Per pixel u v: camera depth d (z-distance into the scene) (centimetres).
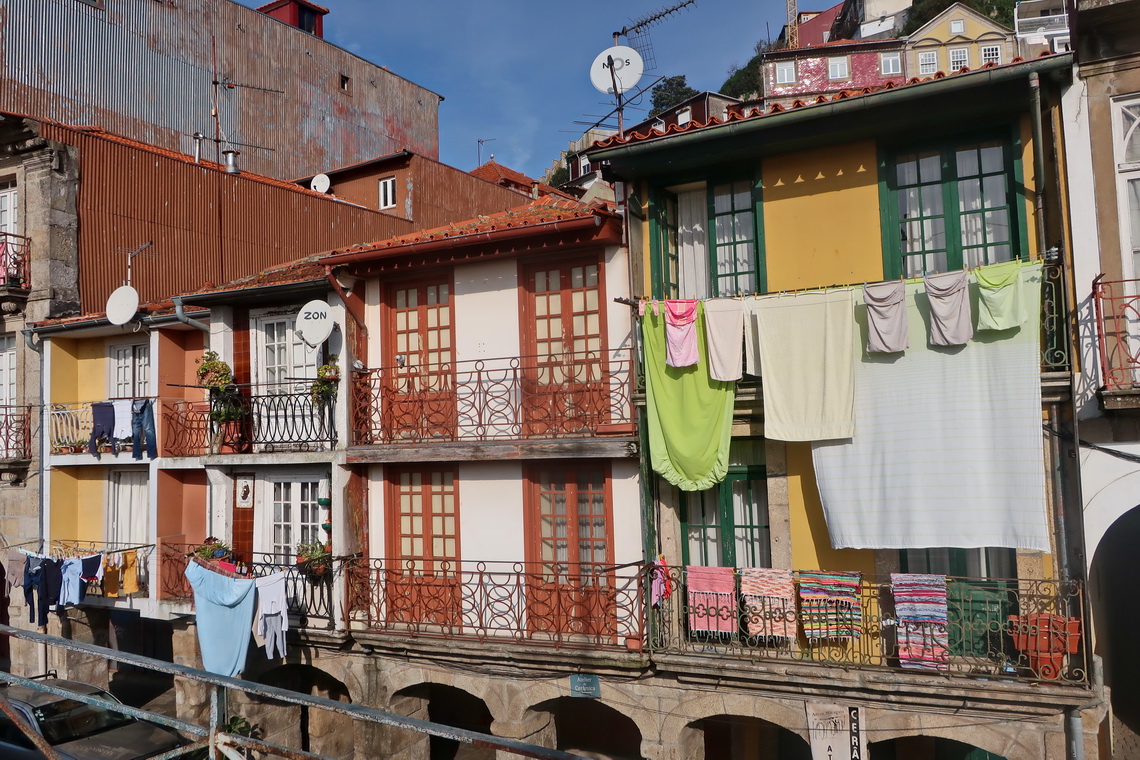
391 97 3475
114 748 1106
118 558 1584
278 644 1283
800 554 1054
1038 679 905
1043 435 933
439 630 1270
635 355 1126
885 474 972
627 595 1151
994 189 993
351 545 1327
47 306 1725
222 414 1459
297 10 3262
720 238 1141
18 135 1750
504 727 1198
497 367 1252
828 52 4741
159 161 1969
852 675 980
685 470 1079
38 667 1719
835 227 1048
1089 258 925
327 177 2630
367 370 1341
